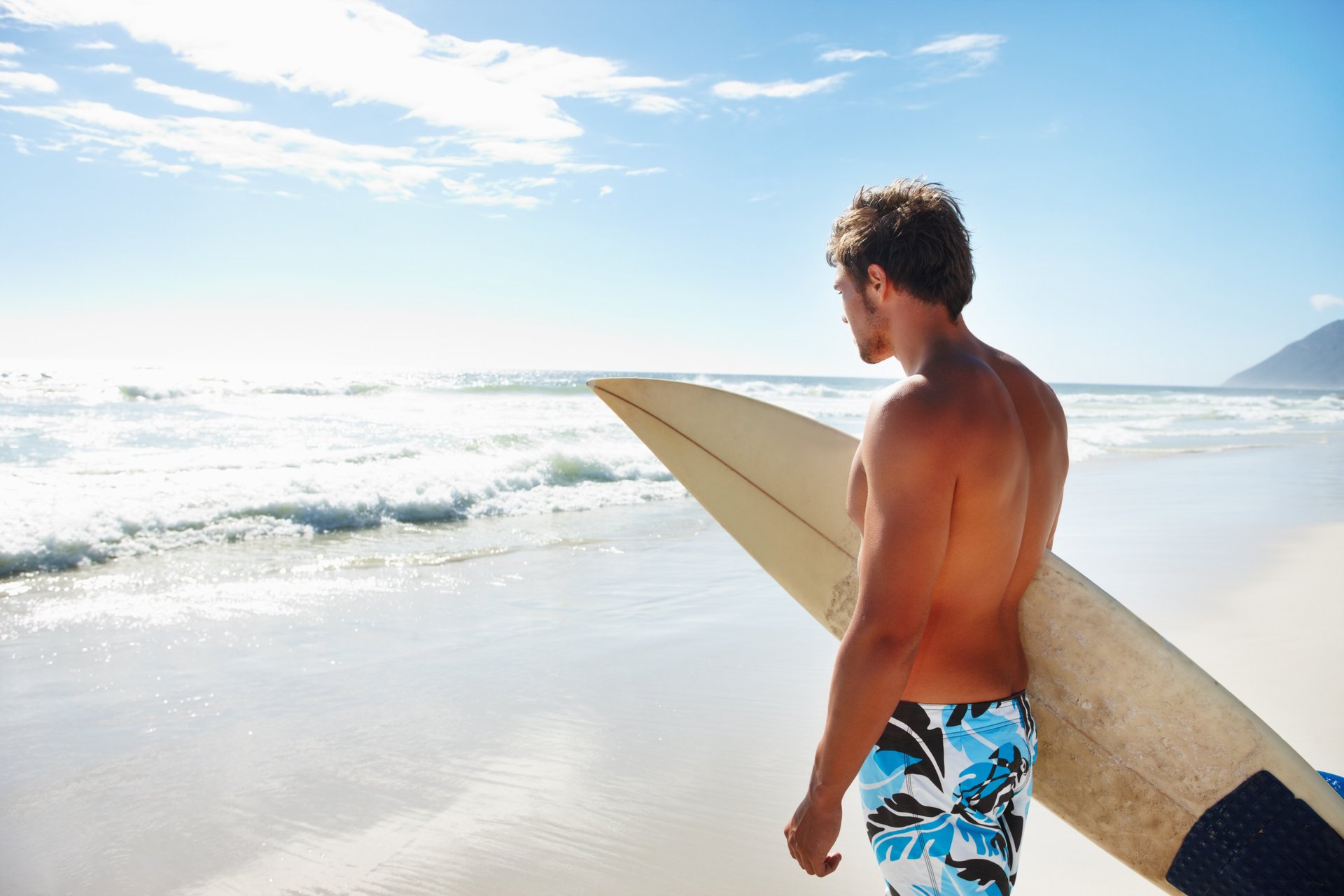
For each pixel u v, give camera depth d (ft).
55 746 10.47
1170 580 18.11
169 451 37.96
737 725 11.19
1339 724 10.15
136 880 7.73
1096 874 7.47
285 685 12.53
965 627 3.93
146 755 10.25
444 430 49.49
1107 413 97.19
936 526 3.58
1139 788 4.93
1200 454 50.49
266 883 7.68
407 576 19.53
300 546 22.86
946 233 3.99
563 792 9.33
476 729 11.02
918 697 3.97
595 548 22.93
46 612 16.29
